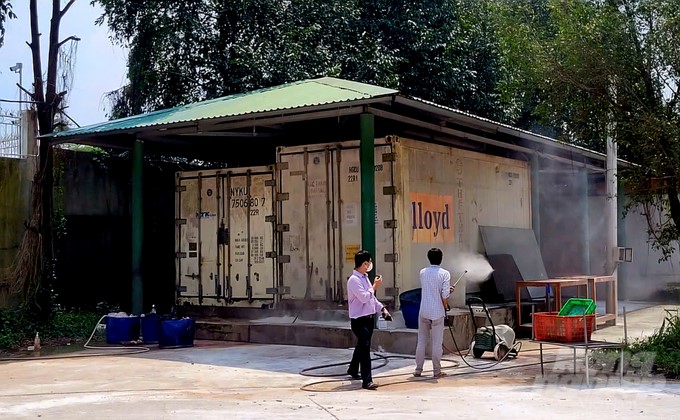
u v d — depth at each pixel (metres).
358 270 9.70
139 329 14.17
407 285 13.26
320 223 14.05
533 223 17.94
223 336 14.01
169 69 21.20
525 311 14.89
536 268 16.72
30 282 14.93
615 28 11.03
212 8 21.41
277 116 13.05
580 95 11.51
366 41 23.05
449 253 14.58
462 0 25.20
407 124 14.62
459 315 12.55
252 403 8.30
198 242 15.57
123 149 16.53
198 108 14.91
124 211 17.86
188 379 10.07
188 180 15.77
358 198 13.66
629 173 11.41
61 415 7.72
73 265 16.73
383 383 9.66
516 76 13.20
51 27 15.47
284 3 22.22
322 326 12.98
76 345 13.88
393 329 12.32
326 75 20.80
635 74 11.05
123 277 17.81
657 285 21.92
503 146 16.53
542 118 12.16
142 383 9.78
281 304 14.40
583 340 9.50
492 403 8.14
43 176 15.18
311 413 7.67
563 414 7.52
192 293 15.57
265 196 14.86
